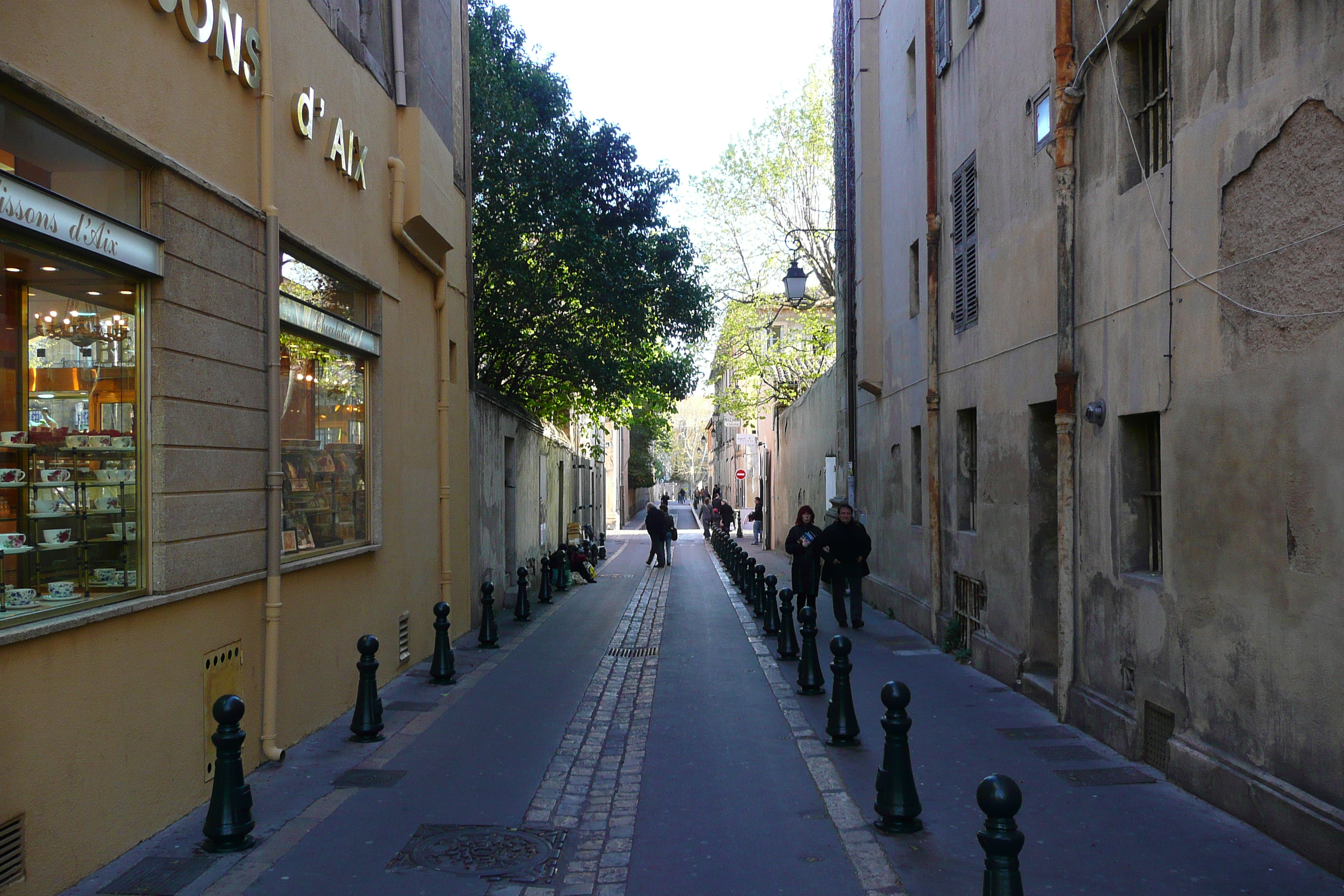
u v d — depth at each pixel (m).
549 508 26.44
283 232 7.72
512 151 18.75
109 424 5.64
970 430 12.57
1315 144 5.23
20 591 4.91
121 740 5.48
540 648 13.52
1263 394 5.69
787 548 16.16
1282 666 5.53
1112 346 7.76
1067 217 8.51
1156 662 7.06
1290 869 5.12
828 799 6.69
